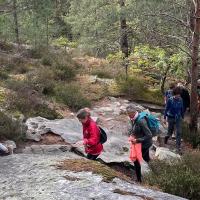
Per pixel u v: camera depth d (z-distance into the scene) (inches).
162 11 581.0
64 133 425.4
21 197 235.0
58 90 580.4
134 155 322.7
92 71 713.6
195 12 510.9
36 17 715.4
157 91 655.8
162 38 576.1
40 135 413.4
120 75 693.3
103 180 256.7
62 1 1261.1
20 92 511.2
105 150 407.2
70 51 887.1
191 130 539.5
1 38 780.0
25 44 863.7
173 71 613.3
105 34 747.4
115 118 542.6
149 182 327.3
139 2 576.1
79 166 282.0
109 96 621.3
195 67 524.7
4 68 652.7
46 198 230.5
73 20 1098.1
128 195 236.8
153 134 326.6
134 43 768.3
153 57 606.5
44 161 297.0
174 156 416.8
